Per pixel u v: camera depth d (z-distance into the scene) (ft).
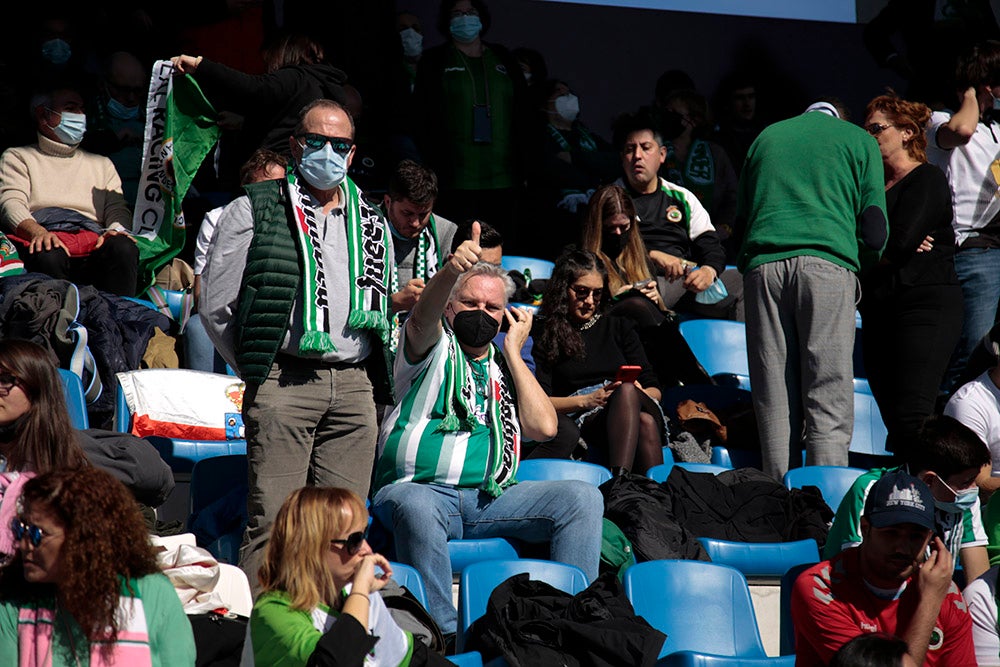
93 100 105.29
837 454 72.64
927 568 46.60
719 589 56.80
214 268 52.49
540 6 123.85
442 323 61.72
